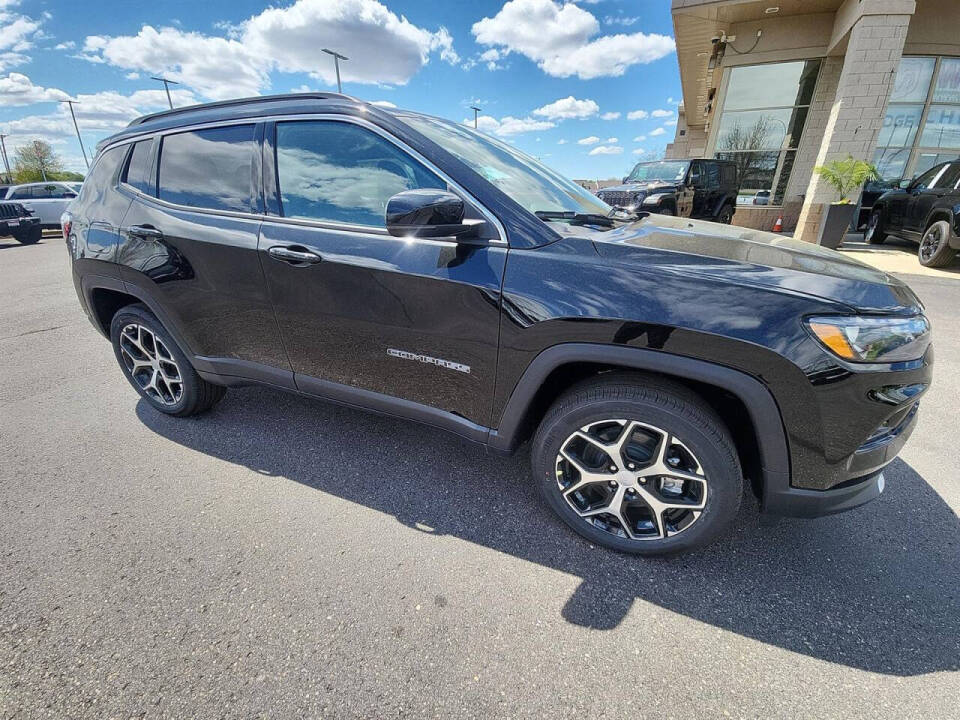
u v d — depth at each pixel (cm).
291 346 230
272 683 143
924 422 296
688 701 139
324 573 183
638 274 163
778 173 1227
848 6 962
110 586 177
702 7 1058
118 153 268
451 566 187
